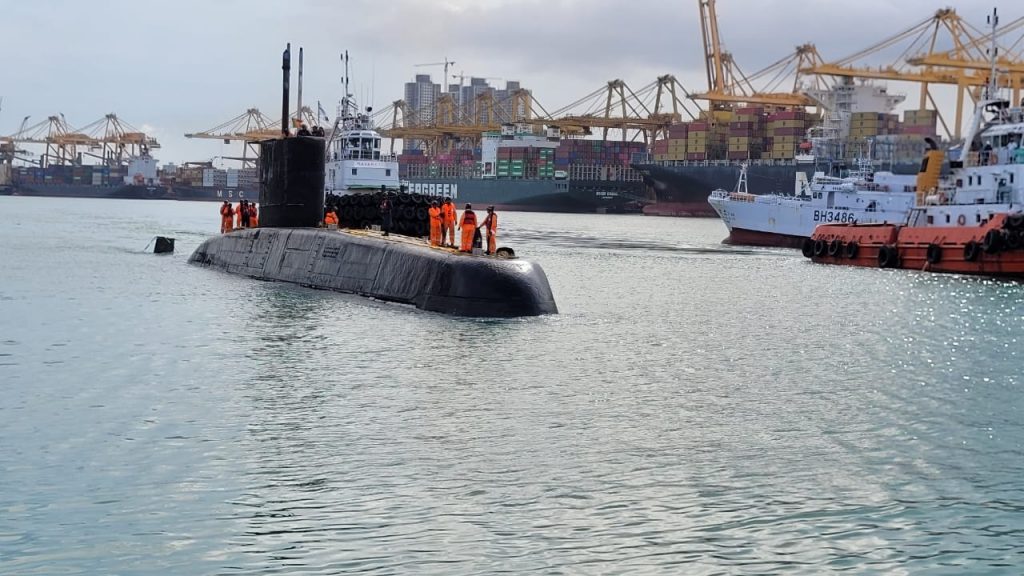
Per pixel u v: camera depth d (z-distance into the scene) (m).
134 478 16.25
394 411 20.78
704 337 32.94
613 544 14.04
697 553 13.83
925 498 16.25
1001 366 28.34
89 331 30.45
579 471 17.12
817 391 24.39
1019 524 15.15
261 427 19.34
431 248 36.41
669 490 16.28
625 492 16.12
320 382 23.41
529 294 33.81
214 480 16.19
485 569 13.12
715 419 21.11
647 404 22.27
